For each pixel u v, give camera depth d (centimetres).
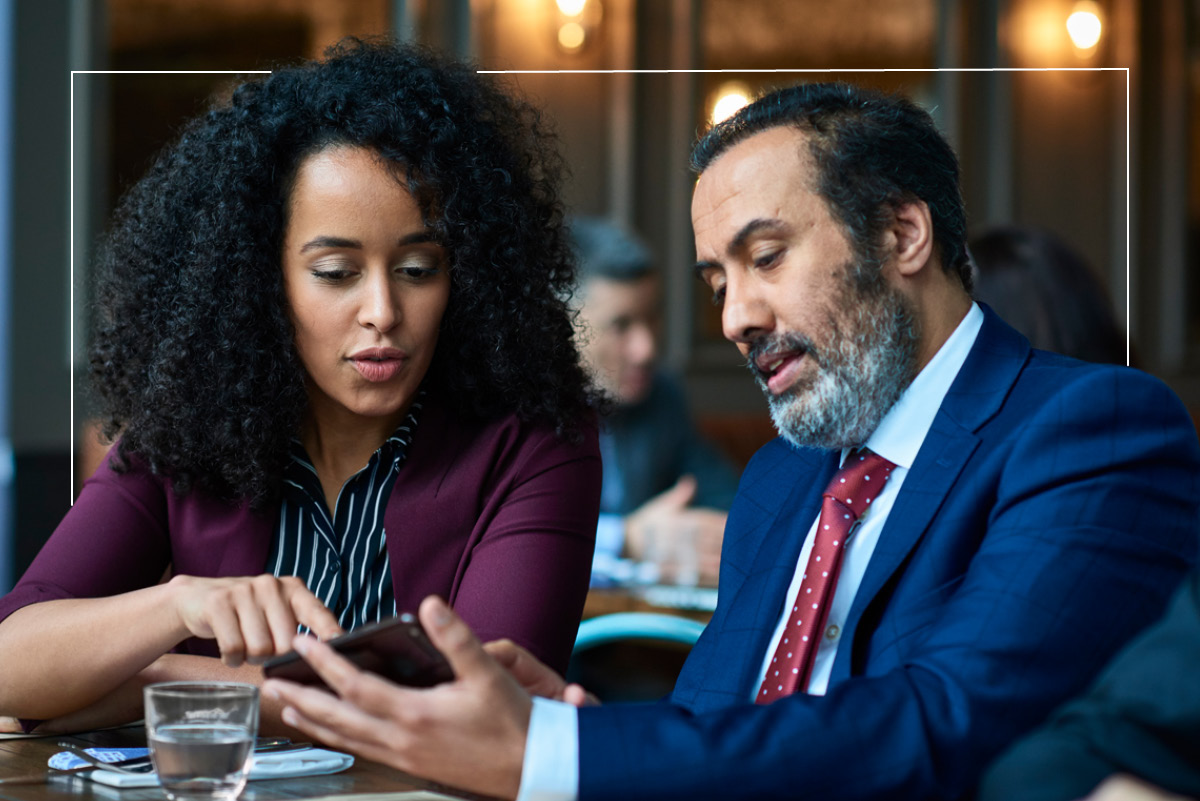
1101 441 119
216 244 159
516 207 168
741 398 695
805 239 133
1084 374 124
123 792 121
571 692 119
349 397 159
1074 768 91
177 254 168
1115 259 741
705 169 140
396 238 155
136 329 173
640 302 427
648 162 679
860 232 132
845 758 104
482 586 160
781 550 147
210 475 167
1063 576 111
